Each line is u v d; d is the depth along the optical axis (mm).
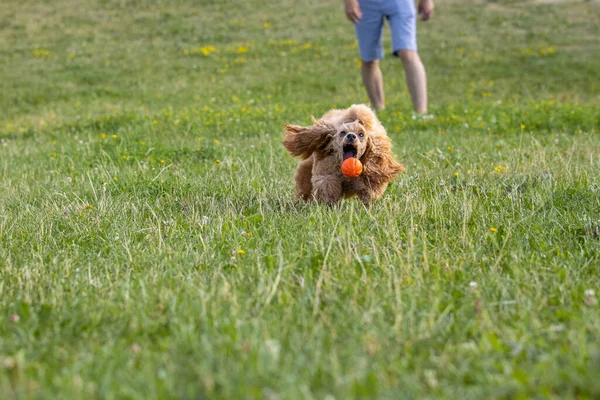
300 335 3525
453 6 30859
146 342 3496
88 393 2887
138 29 28594
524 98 18734
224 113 15250
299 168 6953
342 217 5926
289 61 23875
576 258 4766
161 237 5363
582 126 12992
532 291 4152
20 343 3543
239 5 31594
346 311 3859
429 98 19156
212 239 5395
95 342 3516
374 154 6418
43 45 26625
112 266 4895
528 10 29688
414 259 4660
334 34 27109
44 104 19328
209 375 2986
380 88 15125
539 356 3225
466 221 5641
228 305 3898
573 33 26281
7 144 13203
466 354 3301
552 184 6930
